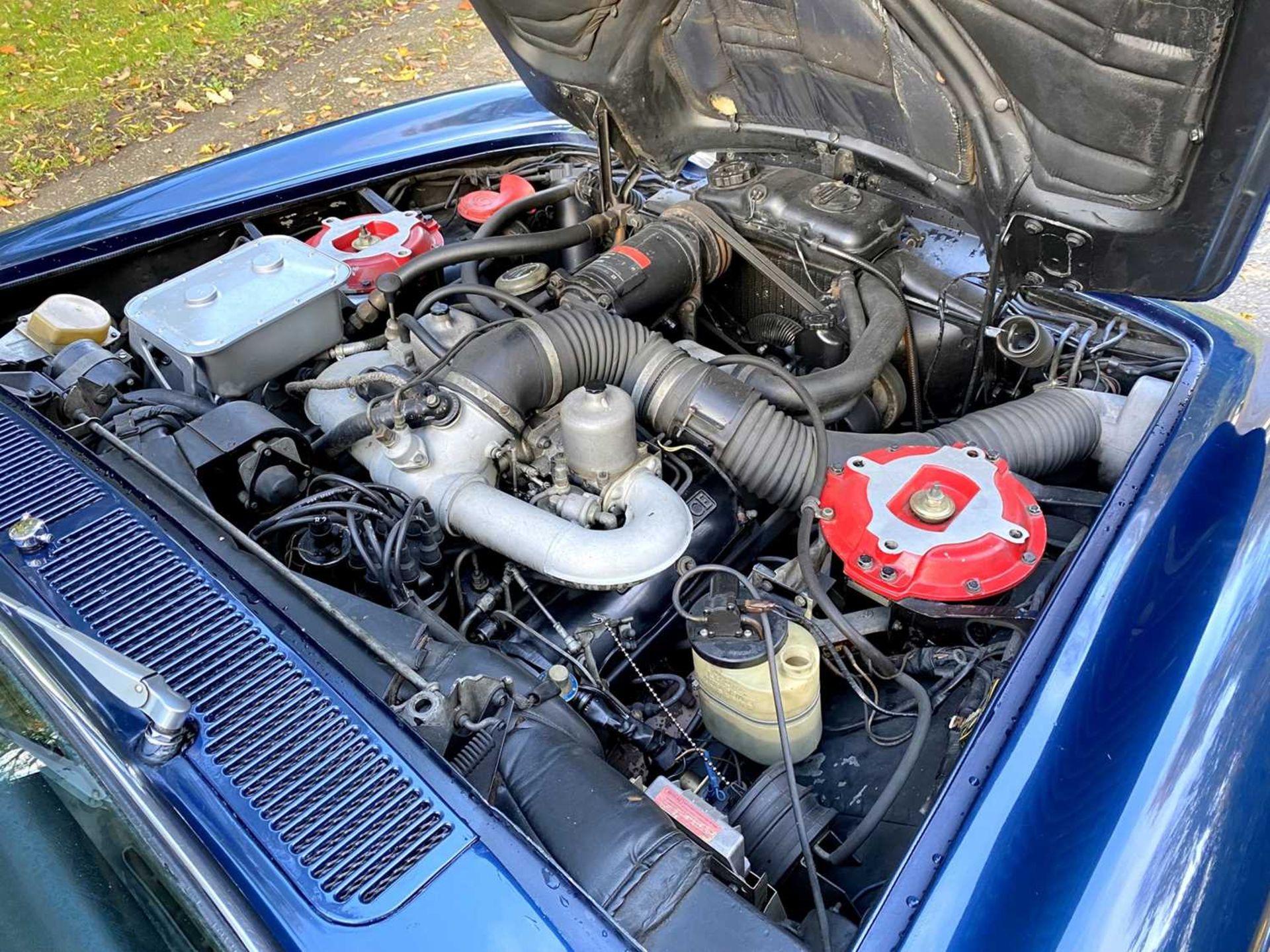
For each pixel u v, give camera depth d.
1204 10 1.35
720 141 2.39
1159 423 1.86
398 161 2.90
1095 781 1.35
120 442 1.83
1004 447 1.94
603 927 1.10
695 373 1.95
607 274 2.21
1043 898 1.23
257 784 1.22
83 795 1.23
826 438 1.84
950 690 1.69
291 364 2.16
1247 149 1.49
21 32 6.94
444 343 2.13
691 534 1.77
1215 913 1.29
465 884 1.12
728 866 1.32
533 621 1.82
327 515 1.82
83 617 1.42
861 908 1.49
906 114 1.95
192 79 6.59
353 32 7.09
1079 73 1.54
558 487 1.82
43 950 1.11
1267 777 1.45
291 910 1.11
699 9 2.08
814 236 2.25
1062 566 1.70
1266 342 2.08
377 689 1.41
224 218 2.69
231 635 1.39
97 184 5.64
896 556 1.66
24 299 2.49
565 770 1.36
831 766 1.70
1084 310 2.24
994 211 1.86
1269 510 1.67
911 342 2.21
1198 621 1.51
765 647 1.56
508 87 3.30
